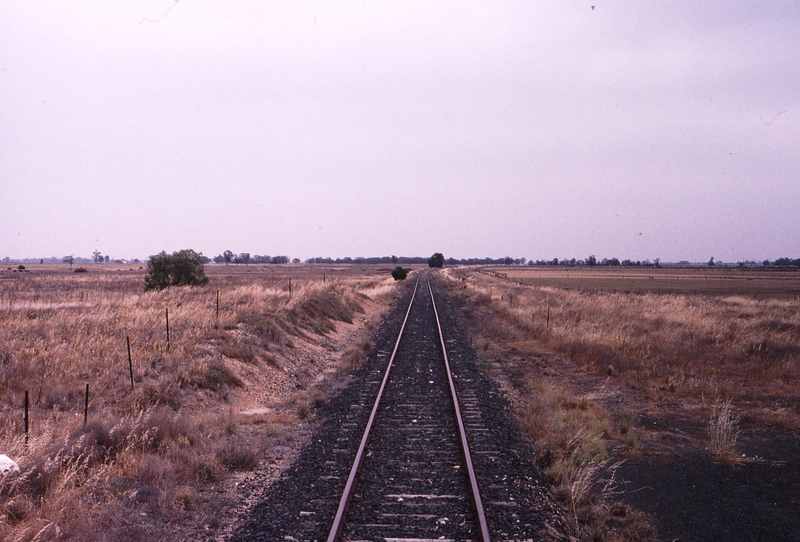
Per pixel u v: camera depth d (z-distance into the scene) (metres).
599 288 71.75
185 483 7.85
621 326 24.75
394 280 90.75
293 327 21.88
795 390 14.60
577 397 13.73
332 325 27.09
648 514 7.16
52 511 6.24
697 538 6.53
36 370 11.82
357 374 16.66
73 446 7.78
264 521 6.58
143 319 18.11
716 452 9.70
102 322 17.45
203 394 12.34
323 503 7.03
